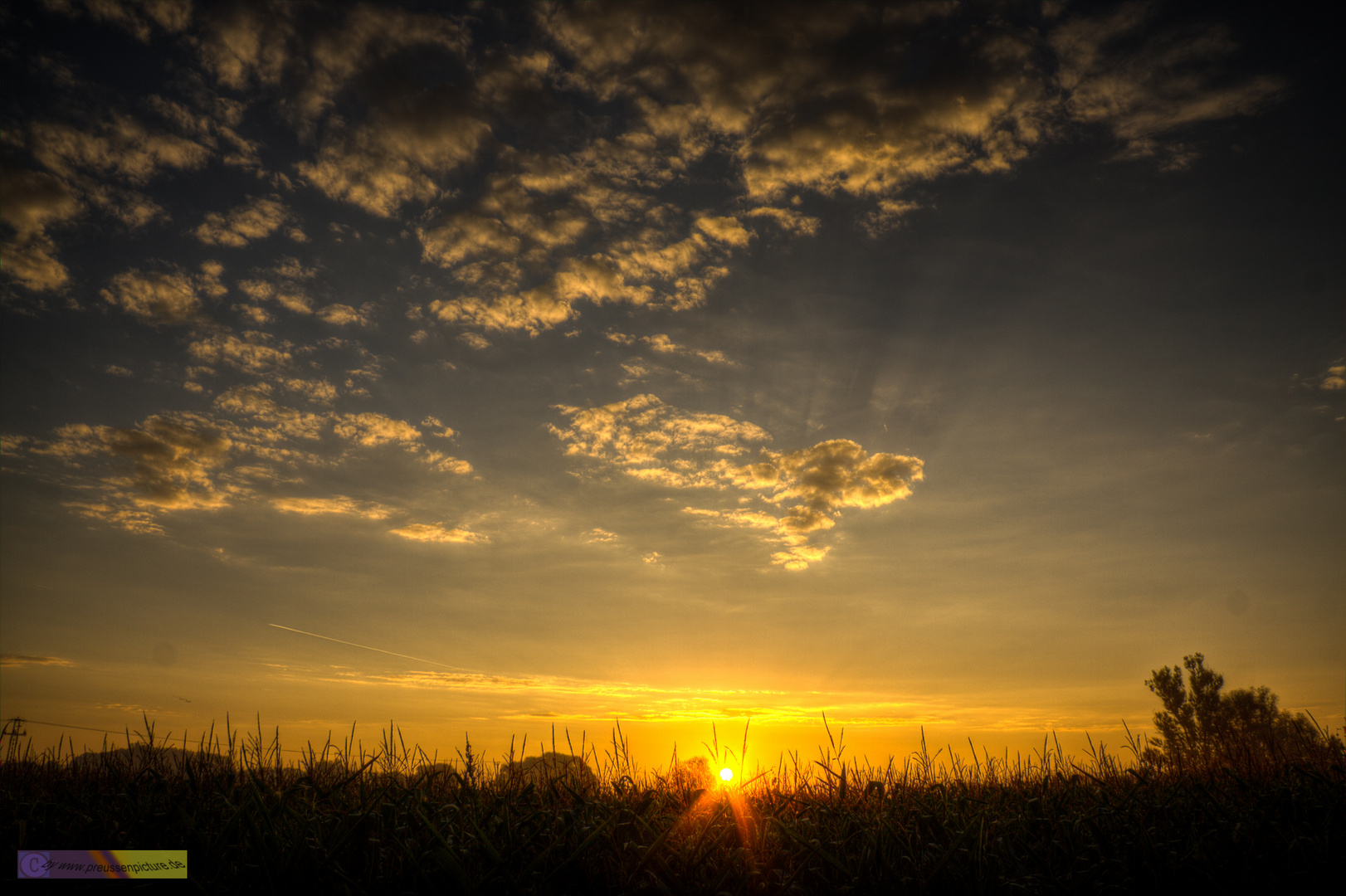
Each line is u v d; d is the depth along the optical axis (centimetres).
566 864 376
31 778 573
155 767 555
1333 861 381
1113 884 393
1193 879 383
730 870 405
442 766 555
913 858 420
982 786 662
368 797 482
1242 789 557
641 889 386
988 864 405
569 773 611
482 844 387
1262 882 381
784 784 630
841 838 454
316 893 348
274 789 502
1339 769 526
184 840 400
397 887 363
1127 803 501
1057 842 457
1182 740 775
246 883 351
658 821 463
